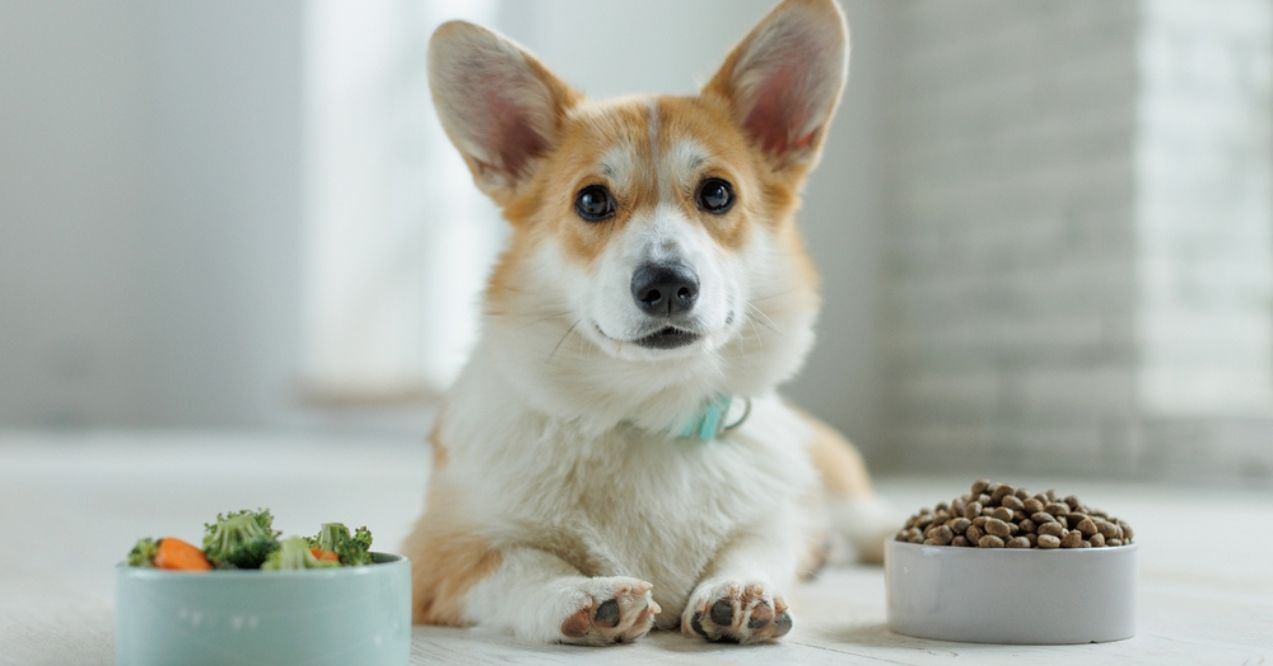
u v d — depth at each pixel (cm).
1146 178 239
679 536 106
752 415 112
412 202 351
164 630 88
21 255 441
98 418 452
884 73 302
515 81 116
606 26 287
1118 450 244
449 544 107
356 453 340
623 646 100
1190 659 96
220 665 88
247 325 404
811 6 115
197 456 328
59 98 447
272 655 88
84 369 449
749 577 103
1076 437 253
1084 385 251
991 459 274
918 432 295
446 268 341
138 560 91
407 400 336
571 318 108
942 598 102
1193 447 229
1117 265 244
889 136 302
